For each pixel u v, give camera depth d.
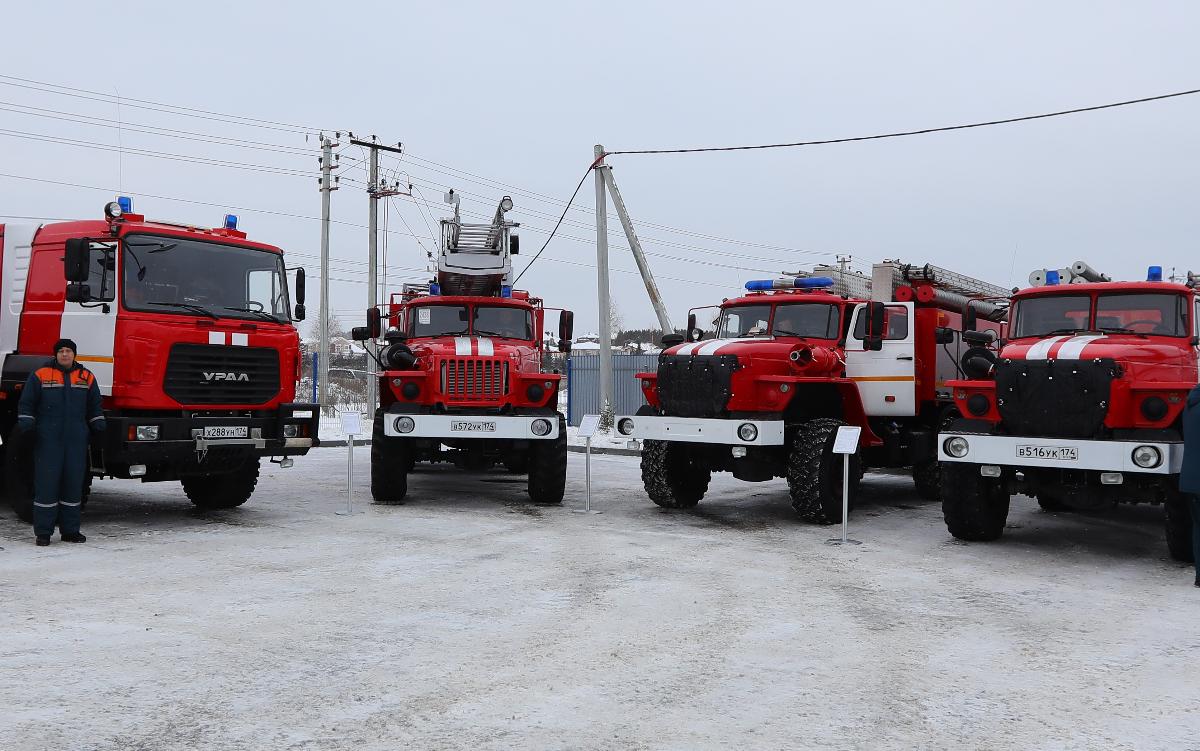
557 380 11.20
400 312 12.55
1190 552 8.01
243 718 4.27
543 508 11.05
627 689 4.73
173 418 9.27
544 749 3.96
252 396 9.98
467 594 6.70
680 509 11.11
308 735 4.08
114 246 9.16
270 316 10.30
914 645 5.58
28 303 9.76
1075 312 9.34
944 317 12.30
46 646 5.32
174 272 9.56
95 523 9.66
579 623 5.96
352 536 8.98
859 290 13.20
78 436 8.46
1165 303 8.96
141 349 9.12
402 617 6.05
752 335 11.38
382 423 11.02
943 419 12.08
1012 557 8.35
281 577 7.16
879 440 10.97
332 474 14.67
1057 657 5.38
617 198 21.42
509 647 5.42
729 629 5.87
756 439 9.64
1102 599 6.80
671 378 10.27
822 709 4.48
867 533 9.57
